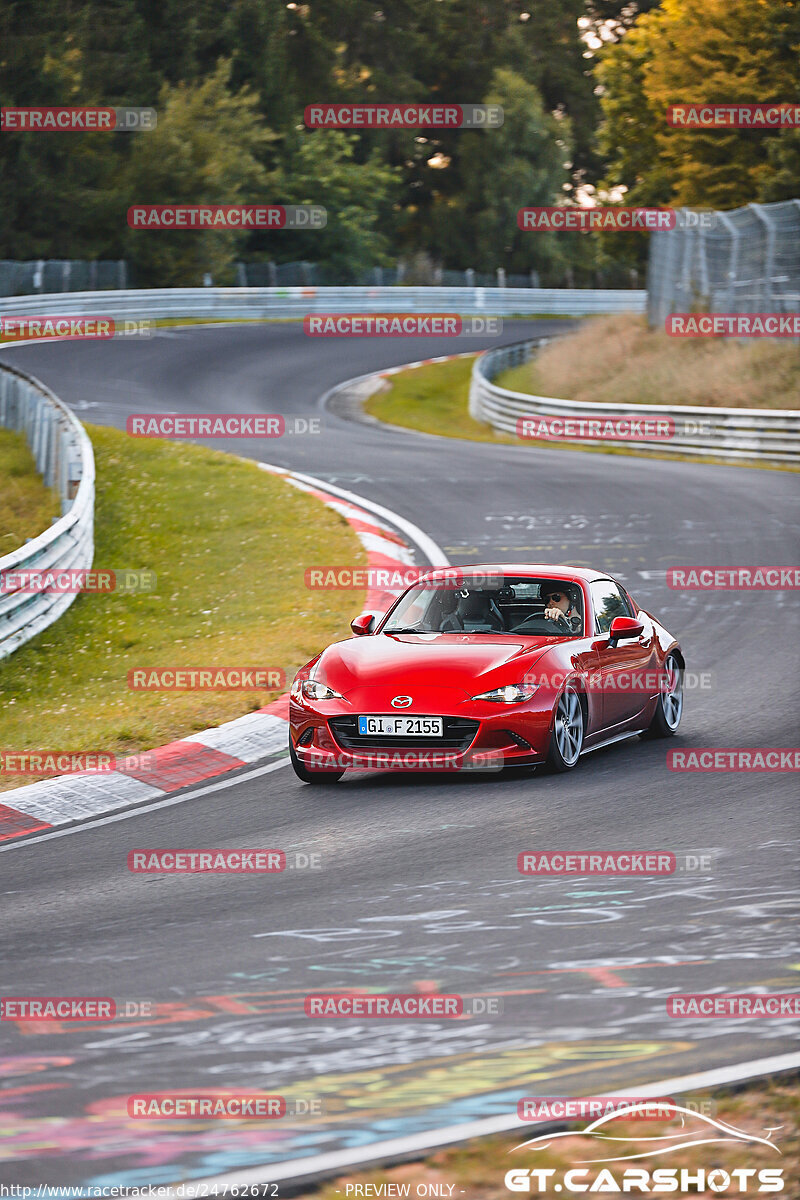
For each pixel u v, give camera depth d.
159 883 17.19
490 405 86.12
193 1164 9.46
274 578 41.34
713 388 77.56
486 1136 9.74
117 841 19.53
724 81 102.81
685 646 32.34
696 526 46.94
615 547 44.06
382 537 46.41
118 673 32.91
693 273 92.69
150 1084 10.89
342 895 16.23
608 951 13.88
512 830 18.95
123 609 38.75
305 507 50.19
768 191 97.81
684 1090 10.39
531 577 25.12
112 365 98.25
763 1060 10.95
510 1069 10.95
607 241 127.44
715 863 16.97
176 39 161.38
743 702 27.16
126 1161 9.52
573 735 22.88
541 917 15.08
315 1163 9.41
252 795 21.97
